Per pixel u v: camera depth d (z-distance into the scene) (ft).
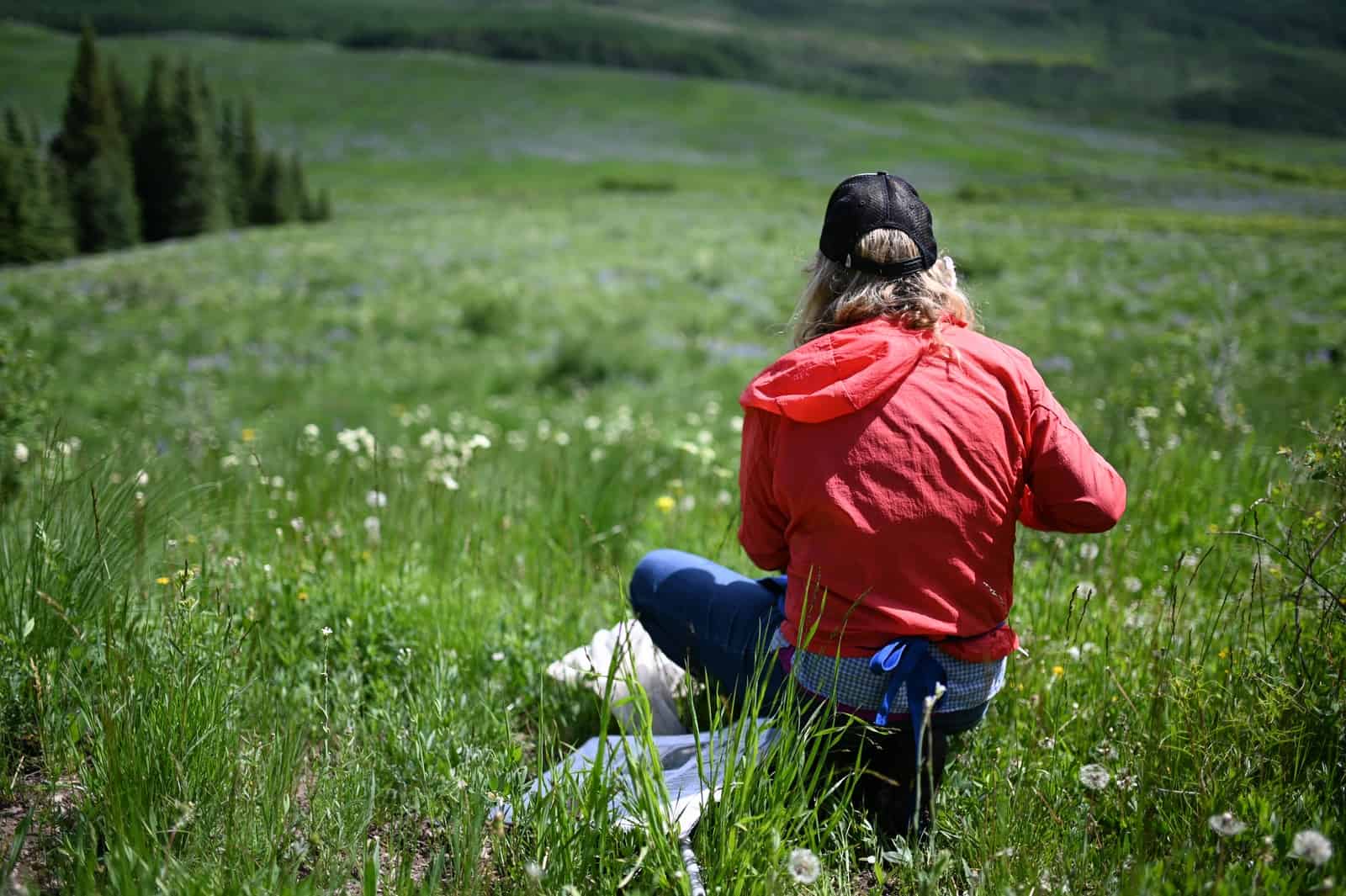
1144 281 82.64
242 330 65.62
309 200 259.60
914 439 6.80
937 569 6.82
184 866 6.23
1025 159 518.78
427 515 14.19
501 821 6.52
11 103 494.59
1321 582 8.19
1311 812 6.77
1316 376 39.65
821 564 6.98
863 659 6.95
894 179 7.48
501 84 645.92
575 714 9.07
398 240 138.51
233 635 8.82
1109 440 15.96
